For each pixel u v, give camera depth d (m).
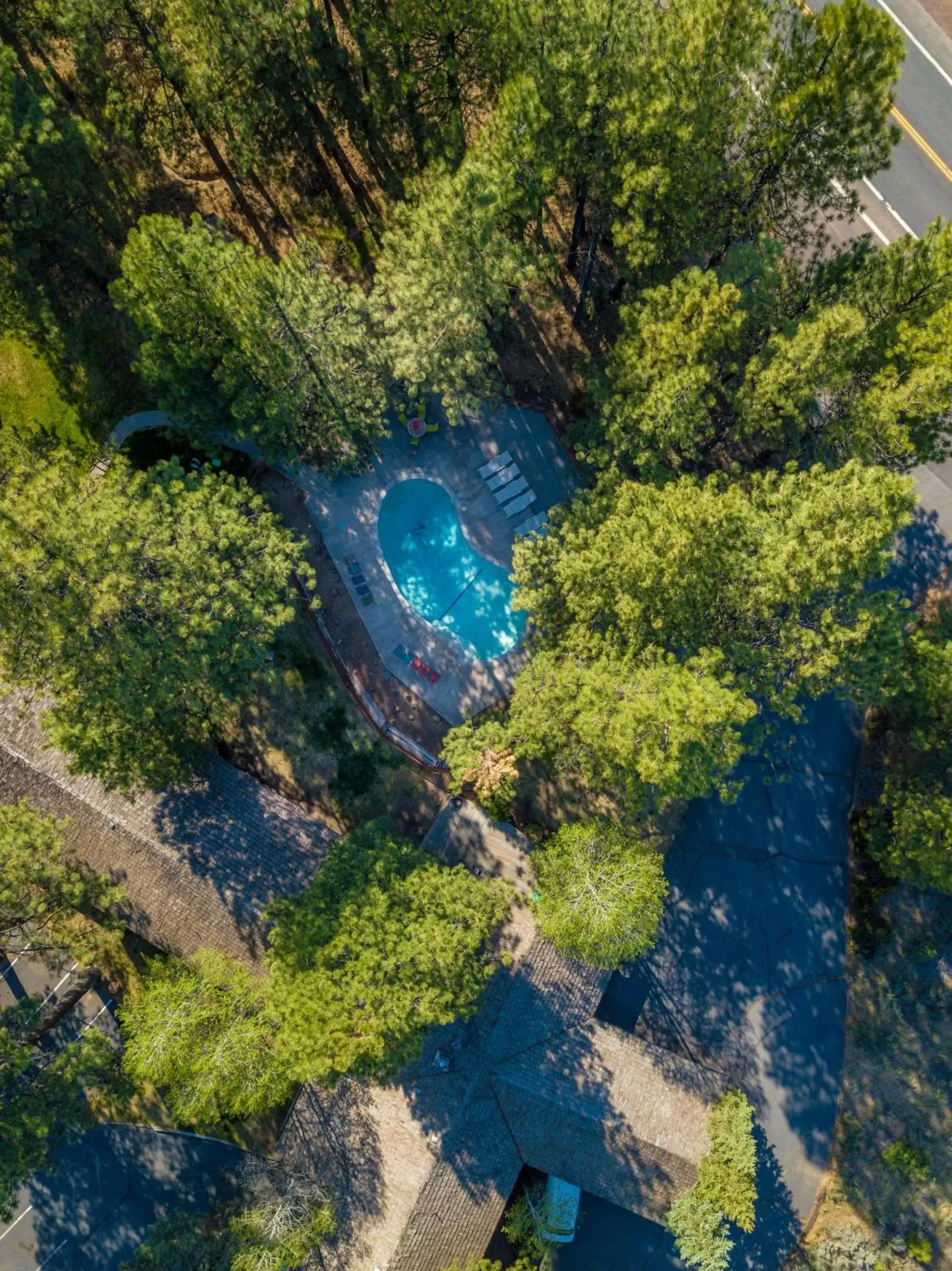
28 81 32.62
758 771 41.38
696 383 30.78
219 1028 34.56
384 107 34.22
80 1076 35.59
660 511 30.48
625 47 30.45
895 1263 39.47
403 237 32.62
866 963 40.97
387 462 41.34
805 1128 40.56
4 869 34.19
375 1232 35.34
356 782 40.53
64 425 40.09
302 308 32.41
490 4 29.88
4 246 33.62
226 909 36.75
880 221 42.56
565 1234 37.75
